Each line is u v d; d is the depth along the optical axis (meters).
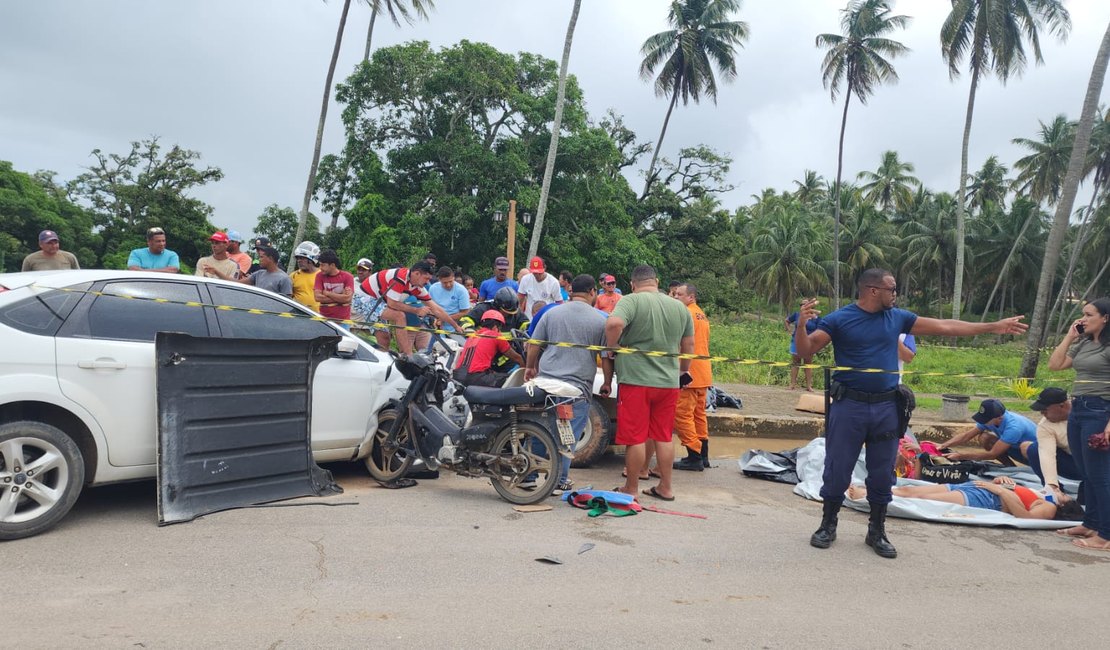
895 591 4.12
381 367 6.13
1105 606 4.05
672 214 40.69
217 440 4.89
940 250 59.78
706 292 42.34
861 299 4.82
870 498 4.91
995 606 3.97
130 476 4.70
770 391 13.57
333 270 8.37
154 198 41.47
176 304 5.00
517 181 31.44
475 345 6.44
